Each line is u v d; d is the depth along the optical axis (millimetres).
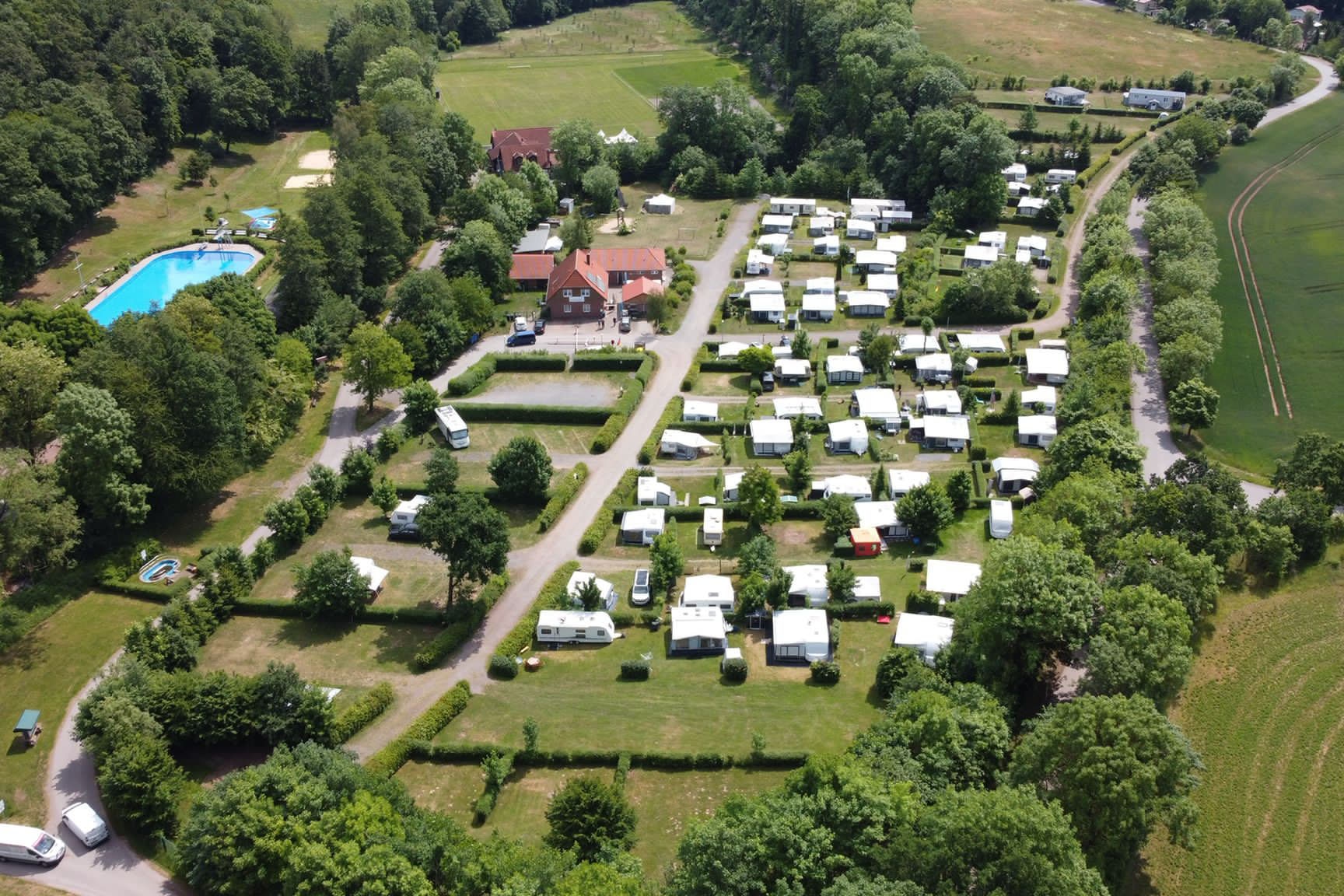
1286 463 141500
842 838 88562
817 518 147375
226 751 110062
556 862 87062
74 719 111500
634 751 107938
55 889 94500
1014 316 199125
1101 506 127750
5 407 139375
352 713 111812
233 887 90500
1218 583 119188
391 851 88562
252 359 156000
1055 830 79938
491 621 129125
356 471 152125
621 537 144375
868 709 113812
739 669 119000
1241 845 93812
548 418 171000
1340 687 110125
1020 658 109688
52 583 129000
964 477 145875
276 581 135250
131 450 134250
